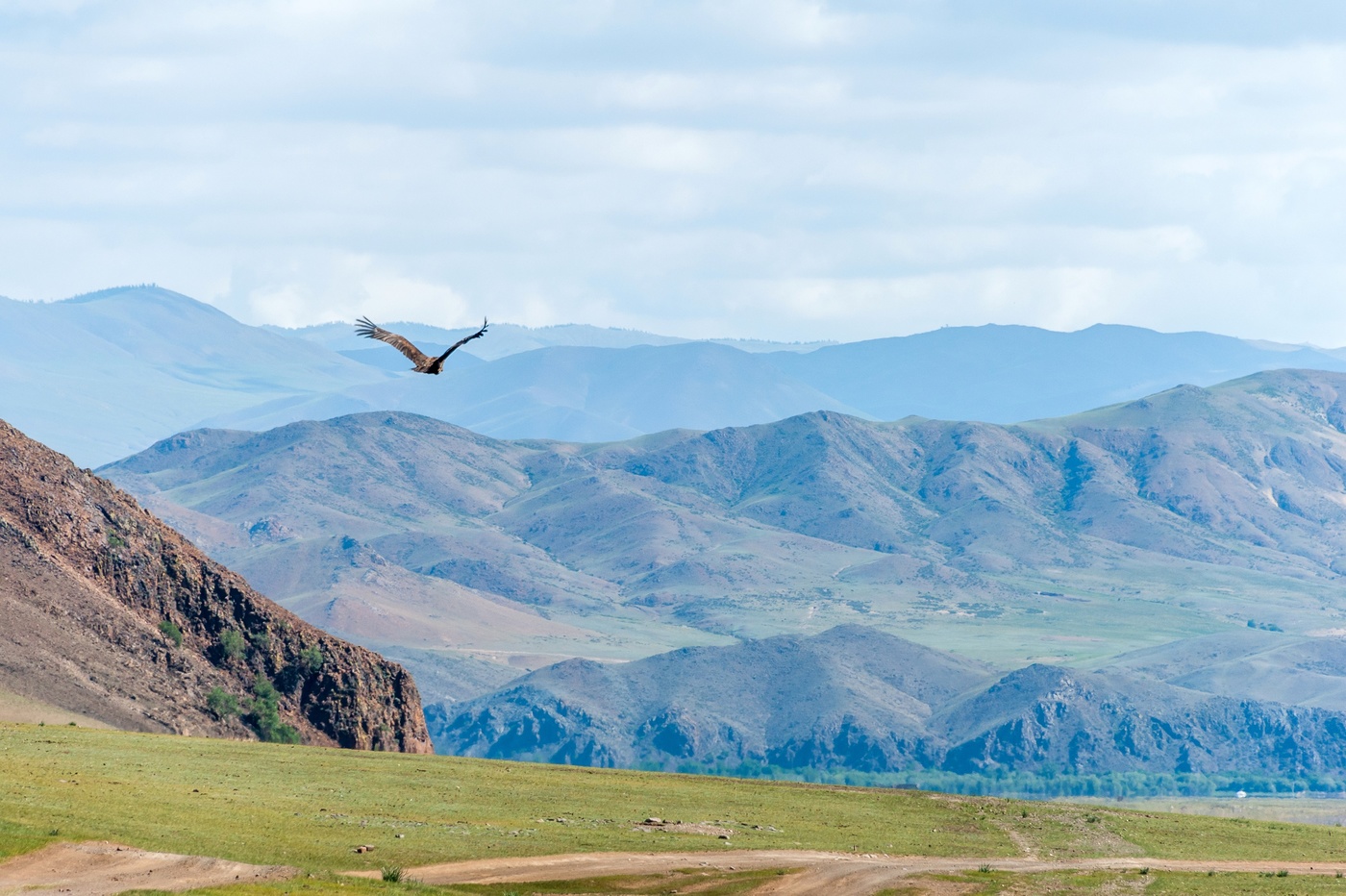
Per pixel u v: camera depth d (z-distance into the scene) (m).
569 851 198.12
